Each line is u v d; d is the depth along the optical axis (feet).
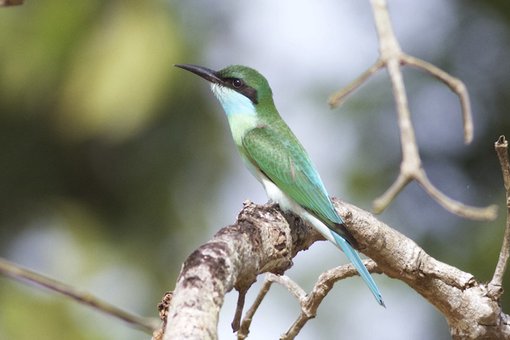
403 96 21.06
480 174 42.57
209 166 41.75
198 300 17.62
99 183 42.32
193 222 41.96
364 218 26.45
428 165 42.88
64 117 38.78
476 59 42.47
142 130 40.42
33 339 36.22
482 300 25.03
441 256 41.09
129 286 41.29
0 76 38.63
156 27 37.96
